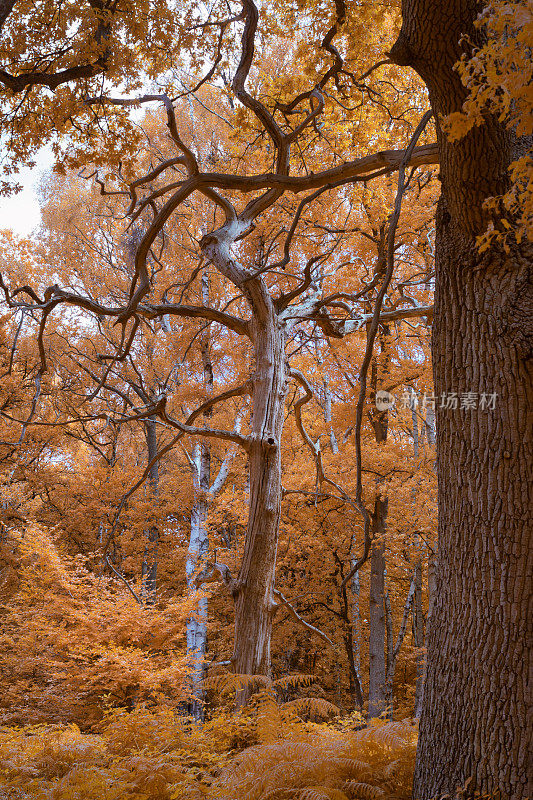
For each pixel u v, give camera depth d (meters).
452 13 2.50
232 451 14.12
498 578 2.69
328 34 5.45
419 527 10.15
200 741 5.15
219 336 15.02
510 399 2.76
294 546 12.87
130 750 4.95
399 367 10.66
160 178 15.28
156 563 15.62
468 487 2.83
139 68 5.36
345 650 14.47
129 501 15.49
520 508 2.68
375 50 6.42
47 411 16.66
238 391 7.61
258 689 5.99
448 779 2.72
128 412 17.17
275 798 3.36
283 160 5.46
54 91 5.07
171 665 9.11
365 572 13.69
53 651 9.73
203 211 14.63
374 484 10.53
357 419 2.49
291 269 13.39
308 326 13.48
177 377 16.75
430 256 9.77
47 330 16.55
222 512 13.80
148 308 7.12
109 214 17.66
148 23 5.16
